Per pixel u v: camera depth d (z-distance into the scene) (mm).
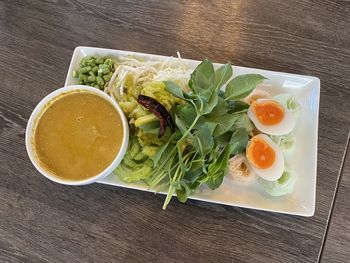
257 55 302
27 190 284
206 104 240
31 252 272
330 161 274
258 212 269
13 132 296
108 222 275
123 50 309
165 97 270
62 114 269
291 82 285
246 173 268
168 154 261
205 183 266
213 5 314
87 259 269
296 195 267
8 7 324
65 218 277
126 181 272
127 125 262
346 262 255
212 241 267
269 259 261
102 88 293
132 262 267
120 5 320
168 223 272
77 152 262
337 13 305
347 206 264
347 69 292
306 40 302
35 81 307
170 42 309
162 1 318
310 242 260
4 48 317
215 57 303
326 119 282
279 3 311
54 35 316
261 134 270
